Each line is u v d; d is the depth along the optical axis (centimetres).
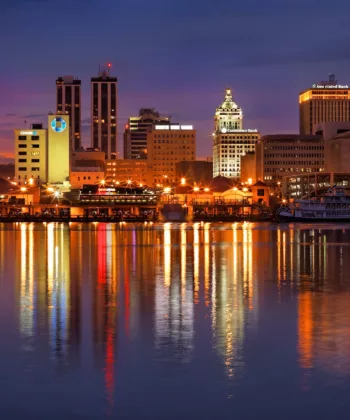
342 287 7231
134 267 9481
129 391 3572
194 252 12331
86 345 4438
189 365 3984
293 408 3356
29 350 4316
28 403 3422
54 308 5847
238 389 3594
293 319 5300
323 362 4025
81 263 10100
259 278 8088
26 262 10294
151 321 5228
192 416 3275
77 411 3325
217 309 5784
